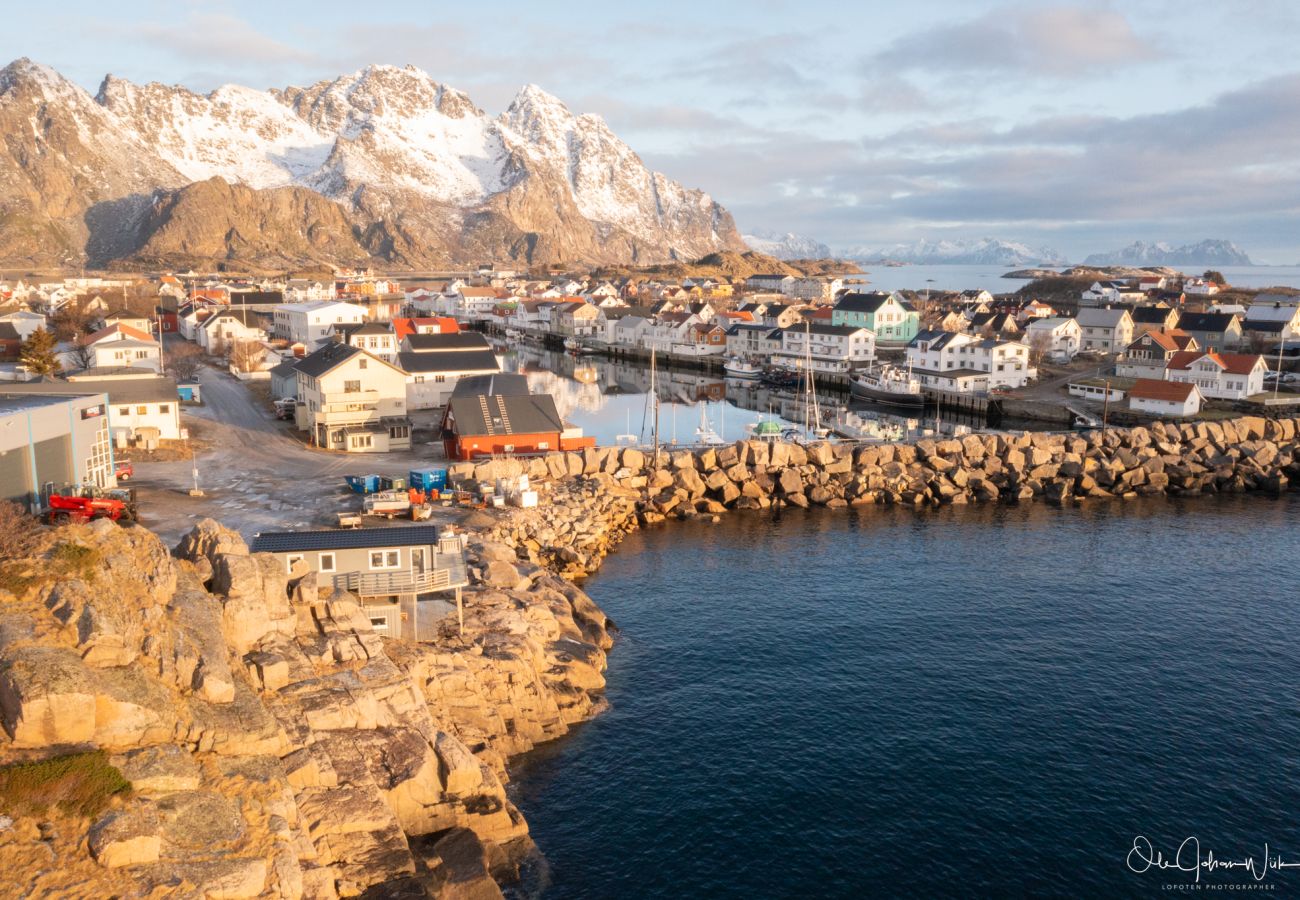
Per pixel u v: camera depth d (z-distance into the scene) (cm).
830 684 4684
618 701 4488
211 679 3067
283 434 8956
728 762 3956
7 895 2208
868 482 8488
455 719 3869
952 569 6500
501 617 4584
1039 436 9262
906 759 3984
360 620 3978
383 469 7594
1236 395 11988
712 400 14262
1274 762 3991
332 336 14462
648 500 7781
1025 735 4194
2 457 4206
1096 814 3612
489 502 6825
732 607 5734
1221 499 8631
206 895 2370
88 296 19375
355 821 2977
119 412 8038
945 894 3169
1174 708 4459
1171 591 6075
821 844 3419
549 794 3709
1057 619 5569
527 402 8556
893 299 18450
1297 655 5072
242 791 2792
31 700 2570
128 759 2669
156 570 3422
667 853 3362
